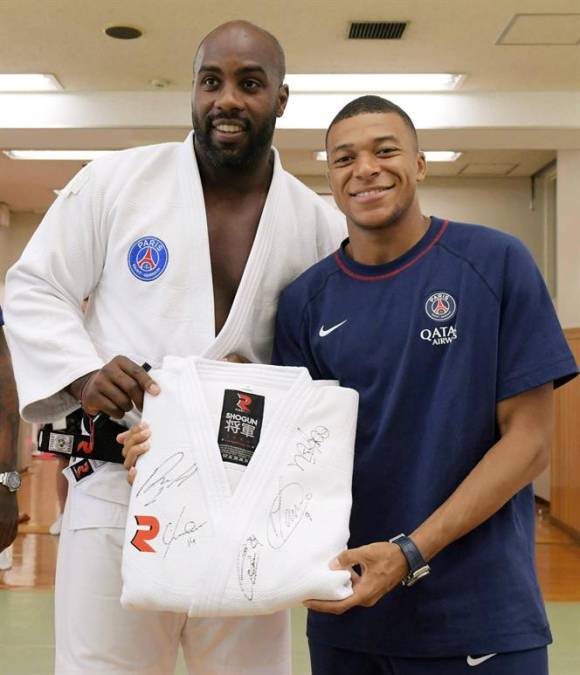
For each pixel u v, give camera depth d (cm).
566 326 688
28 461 981
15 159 767
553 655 342
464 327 155
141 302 168
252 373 146
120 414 149
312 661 171
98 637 162
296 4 460
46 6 463
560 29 493
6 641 348
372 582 139
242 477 140
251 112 165
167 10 468
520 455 150
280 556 136
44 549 530
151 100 604
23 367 163
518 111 606
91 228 170
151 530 139
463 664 154
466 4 461
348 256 170
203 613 136
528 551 160
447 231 163
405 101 609
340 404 148
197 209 169
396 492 158
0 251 982
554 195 827
